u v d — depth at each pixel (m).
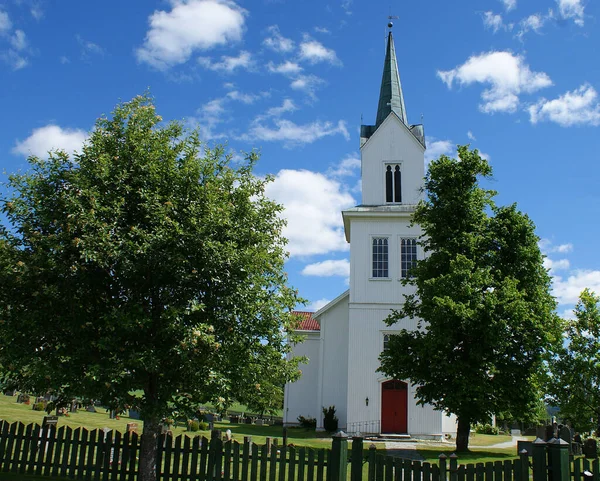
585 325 17.91
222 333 12.25
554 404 18.34
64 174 12.55
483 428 41.62
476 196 25.53
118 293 12.59
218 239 12.75
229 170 14.29
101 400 11.88
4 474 13.31
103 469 13.20
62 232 11.84
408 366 24.70
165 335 11.82
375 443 29.19
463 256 23.20
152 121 13.52
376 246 34.66
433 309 22.80
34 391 12.41
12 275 11.59
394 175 36.91
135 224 12.39
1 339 11.90
